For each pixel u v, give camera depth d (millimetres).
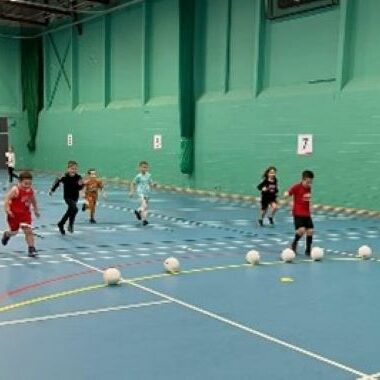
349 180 14953
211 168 19281
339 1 15078
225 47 18688
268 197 12578
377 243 10453
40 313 5754
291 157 16469
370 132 14375
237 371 4320
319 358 4613
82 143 26438
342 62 15039
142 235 11078
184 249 9664
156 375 4219
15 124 30844
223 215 14227
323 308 6102
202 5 19547
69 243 10086
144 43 21953
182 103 19688
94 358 4547
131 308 5992
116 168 24062
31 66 29984
